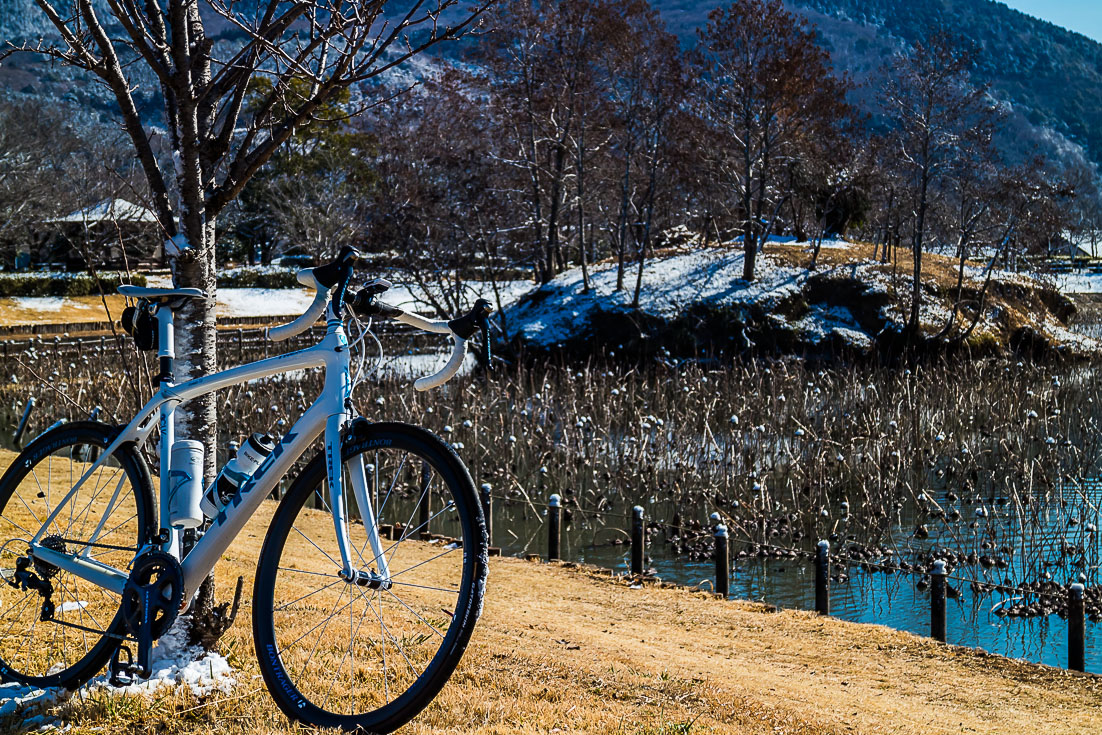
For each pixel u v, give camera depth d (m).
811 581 12.81
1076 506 15.66
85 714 3.80
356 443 3.10
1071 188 35.03
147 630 3.47
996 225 35.72
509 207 42.91
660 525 15.52
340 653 5.17
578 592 10.13
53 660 4.34
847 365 31.86
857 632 9.17
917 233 33.91
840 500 16.70
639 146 44.50
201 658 4.50
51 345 34.41
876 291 34.91
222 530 3.35
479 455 19.14
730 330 33.56
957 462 17.80
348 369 3.25
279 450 3.26
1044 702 7.22
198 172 4.67
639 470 17.86
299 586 7.15
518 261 45.94
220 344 36.38
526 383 28.30
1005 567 12.93
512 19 38.41
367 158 61.41
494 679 5.41
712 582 12.77
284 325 3.38
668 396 24.38
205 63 4.90
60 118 58.19
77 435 4.03
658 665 6.74
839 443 18.27
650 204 36.66
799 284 35.19
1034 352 34.44
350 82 4.73
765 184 41.66
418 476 16.55
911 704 6.79
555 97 40.47
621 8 37.72
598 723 4.73
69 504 4.04
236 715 3.98
